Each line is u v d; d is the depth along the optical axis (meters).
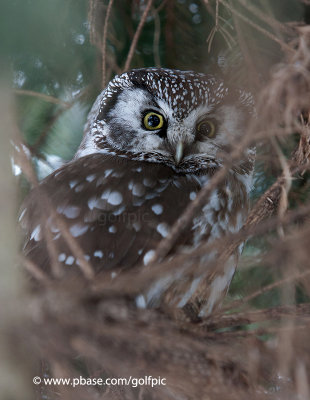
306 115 2.90
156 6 2.93
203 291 2.89
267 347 2.84
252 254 2.94
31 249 2.90
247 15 2.90
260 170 2.96
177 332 2.85
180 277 2.88
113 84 2.95
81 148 2.97
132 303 2.87
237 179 2.94
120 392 2.86
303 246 2.84
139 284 2.84
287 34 2.91
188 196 2.92
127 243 2.89
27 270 2.86
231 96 2.94
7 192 2.82
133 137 2.95
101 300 2.83
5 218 2.81
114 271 2.89
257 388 2.84
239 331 2.85
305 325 2.84
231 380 2.84
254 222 2.89
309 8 2.91
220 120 2.94
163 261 2.89
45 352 2.82
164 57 2.95
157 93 2.94
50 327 2.82
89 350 2.82
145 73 2.95
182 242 2.90
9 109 2.82
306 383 2.83
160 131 2.95
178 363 2.83
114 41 2.93
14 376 2.81
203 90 2.94
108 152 2.96
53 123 2.94
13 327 2.81
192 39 2.94
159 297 2.88
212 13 2.91
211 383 2.84
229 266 2.90
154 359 2.83
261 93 2.88
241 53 2.92
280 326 2.84
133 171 2.93
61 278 2.85
